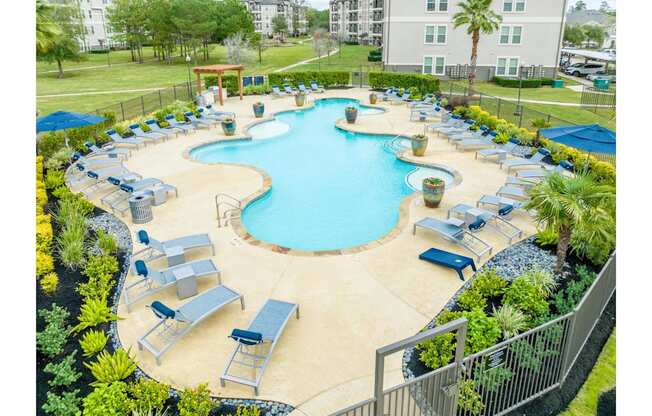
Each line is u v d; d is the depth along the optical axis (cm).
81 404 671
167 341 805
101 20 9425
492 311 883
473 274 1022
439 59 4359
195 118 2534
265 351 782
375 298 933
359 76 4322
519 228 1245
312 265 1061
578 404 698
